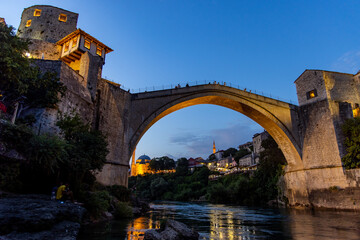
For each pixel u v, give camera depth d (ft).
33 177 41.63
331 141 103.76
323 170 104.27
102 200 48.39
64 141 44.52
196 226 49.01
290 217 69.87
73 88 63.57
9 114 45.70
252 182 160.97
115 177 75.36
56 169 44.11
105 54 101.81
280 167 135.85
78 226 27.73
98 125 72.69
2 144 35.47
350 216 70.95
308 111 117.08
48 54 98.63
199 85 106.73
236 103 118.11
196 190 246.88
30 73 44.75
